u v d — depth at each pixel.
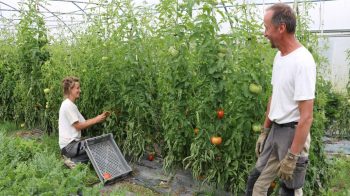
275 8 2.21
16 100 5.80
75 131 4.09
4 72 6.06
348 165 4.01
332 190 3.44
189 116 3.48
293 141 2.20
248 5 3.45
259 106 3.00
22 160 3.66
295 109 2.28
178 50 3.25
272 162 2.48
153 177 3.96
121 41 4.04
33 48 5.23
